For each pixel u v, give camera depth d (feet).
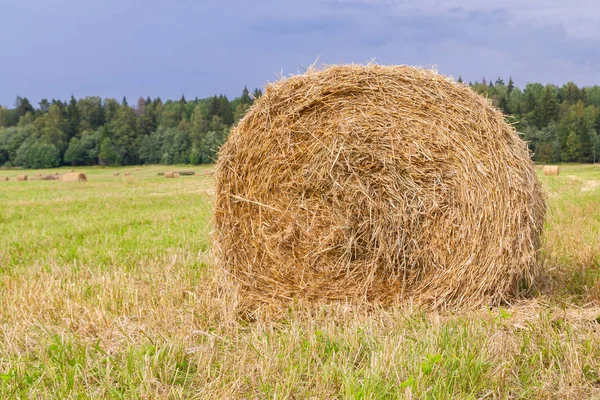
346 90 18.97
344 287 18.92
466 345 13.62
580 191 56.80
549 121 250.78
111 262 26.20
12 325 16.62
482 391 11.94
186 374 12.78
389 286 18.78
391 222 18.56
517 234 17.97
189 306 17.80
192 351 14.15
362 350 13.87
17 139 294.46
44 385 12.51
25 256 28.40
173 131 278.46
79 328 16.38
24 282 21.66
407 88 18.72
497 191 17.97
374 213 18.65
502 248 17.90
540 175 100.83
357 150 18.75
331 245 18.86
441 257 18.35
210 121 279.69
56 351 13.98
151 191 79.92
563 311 16.70
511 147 18.33
